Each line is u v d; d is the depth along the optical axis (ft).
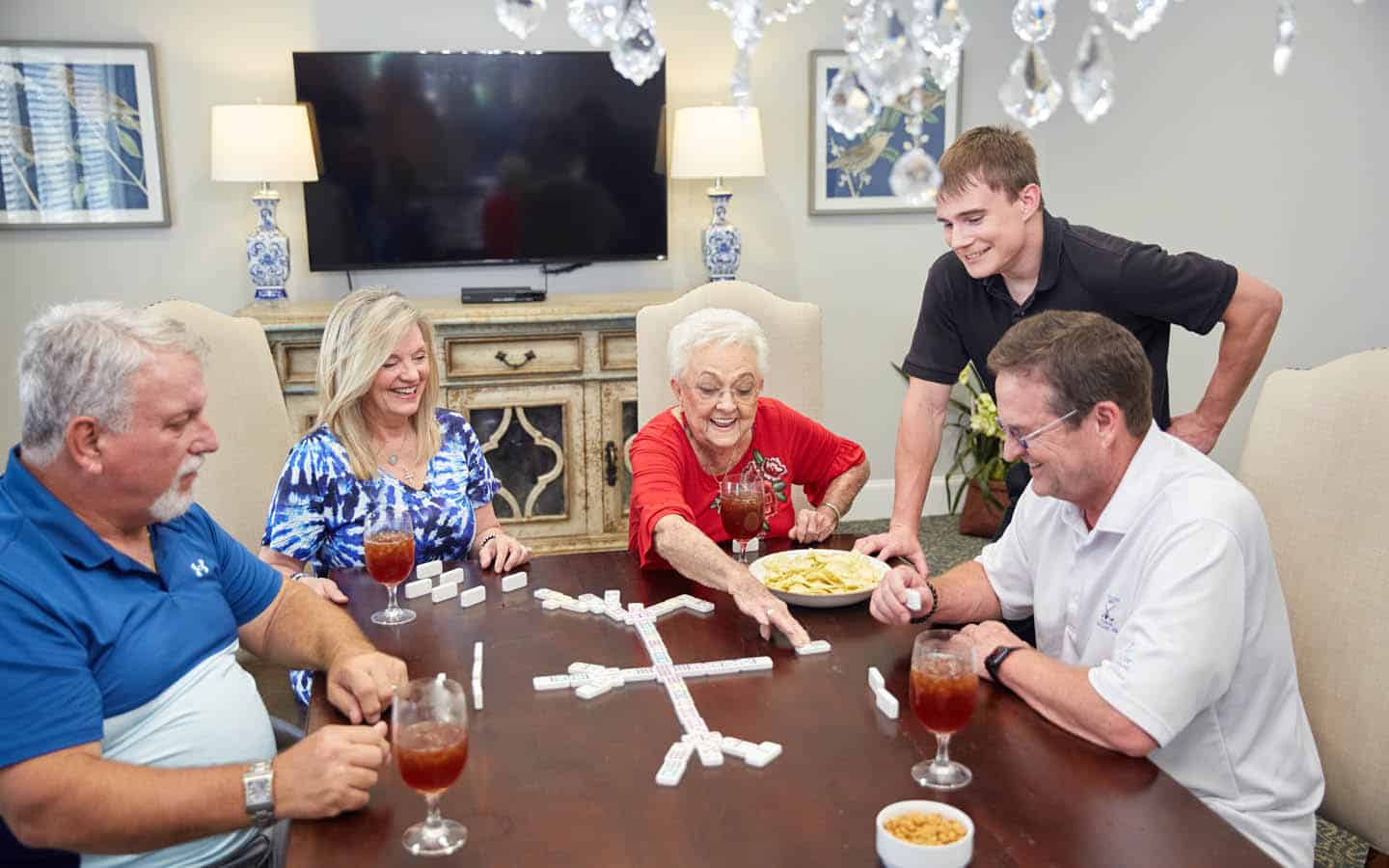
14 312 13.82
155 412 4.62
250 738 5.18
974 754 4.50
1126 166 14.21
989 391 8.23
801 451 7.82
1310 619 5.90
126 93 13.61
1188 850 3.83
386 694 4.95
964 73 15.56
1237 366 7.16
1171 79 13.21
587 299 14.39
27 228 13.62
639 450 7.14
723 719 4.83
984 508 15.20
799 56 15.17
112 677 4.67
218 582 5.44
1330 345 11.26
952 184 7.00
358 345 6.88
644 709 4.95
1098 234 7.19
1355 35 10.67
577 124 14.52
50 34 13.38
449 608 6.22
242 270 14.34
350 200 14.15
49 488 4.71
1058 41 15.44
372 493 7.10
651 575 6.71
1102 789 4.23
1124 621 5.13
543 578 6.68
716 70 14.99
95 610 4.63
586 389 13.80
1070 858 3.77
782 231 15.56
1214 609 4.63
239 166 12.89
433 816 4.02
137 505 4.79
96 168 13.70
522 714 4.91
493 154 14.39
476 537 7.67
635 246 14.97
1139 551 5.05
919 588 5.78
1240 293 6.94
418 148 14.19
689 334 6.89
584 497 14.10
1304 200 11.39
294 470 6.95
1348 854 8.07
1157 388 7.34
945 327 7.93
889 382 16.26
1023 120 4.69
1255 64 11.89
